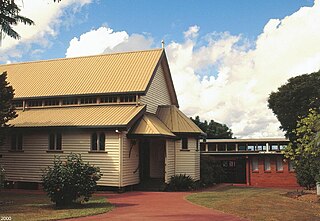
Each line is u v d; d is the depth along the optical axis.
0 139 23.34
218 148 41.94
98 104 28.31
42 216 13.97
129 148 25.12
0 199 20.27
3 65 35.84
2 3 17.91
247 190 26.52
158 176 27.89
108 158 24.22
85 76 30.67
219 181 36.66
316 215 14.54
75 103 29.03
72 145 25.47
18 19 19.19
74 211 15.14
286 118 38.88
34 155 26.73
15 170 27.19
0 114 22.20
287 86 39.28
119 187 23.72
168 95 33.44
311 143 17.38
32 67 34.41
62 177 16.56
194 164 28.64
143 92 26.89
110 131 24.38
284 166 36.91
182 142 28.73
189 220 13.07
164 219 13.24
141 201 18.95
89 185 17.00
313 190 25.48
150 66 29.67
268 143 40.44
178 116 29.77
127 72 29.64
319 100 32.16
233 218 13.53
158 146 28.30
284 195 21.73
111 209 15.81
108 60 32.09
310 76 38.53
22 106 30.50
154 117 28.53
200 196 20.83
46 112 28.98
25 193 24.09
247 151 39.03
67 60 33.91
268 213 14.66
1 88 22.98
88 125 24.52
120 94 27.41
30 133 27.08
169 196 21.41
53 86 30.48
